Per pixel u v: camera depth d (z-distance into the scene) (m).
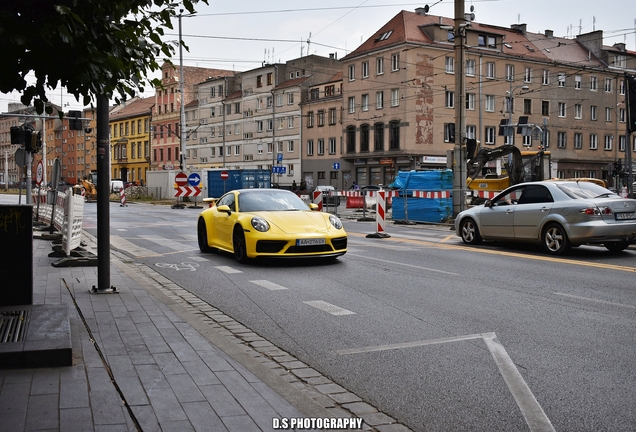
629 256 12.65
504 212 14.09
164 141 93.38
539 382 4.70
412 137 54.94
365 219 26.77
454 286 9.11
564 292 8.55
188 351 5.34
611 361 5.23
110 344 5.54
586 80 66.44
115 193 74.31
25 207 6.41
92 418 3.73
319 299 8.19
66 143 116.31
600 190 13.03
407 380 4.80
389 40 56.50
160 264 11.89
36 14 4.64
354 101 61.47
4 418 3.70
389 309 7.49
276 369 5.11
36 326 5.43
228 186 48.03
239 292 8.77
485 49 57.47
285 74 74.94
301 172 70.25
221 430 3.60
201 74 92.88
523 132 36.75
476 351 5.58
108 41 4.96
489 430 3.81
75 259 11.08
